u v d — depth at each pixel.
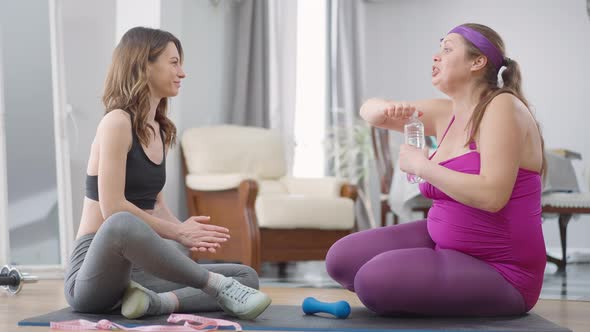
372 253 2.76
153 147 2.67
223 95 6.77
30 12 4.80
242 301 2.47
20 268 4.63
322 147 7.71
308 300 2.67
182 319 2.38
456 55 2.60
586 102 8.16
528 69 8.24
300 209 5.19
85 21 5.25
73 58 5.21
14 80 4.75
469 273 2.51
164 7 5.38
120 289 2.48
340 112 7.73
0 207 4.66
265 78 7.11
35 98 4.80
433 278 2.48
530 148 2.53
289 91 7.24
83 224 2.62
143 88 2.60
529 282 2.57
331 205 5.28
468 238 2.56
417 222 2.86
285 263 5.95
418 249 2.56
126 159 2.57
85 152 5.21
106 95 2.65
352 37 7.81
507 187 2.41
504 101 2.48
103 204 2.50
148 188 2.64
